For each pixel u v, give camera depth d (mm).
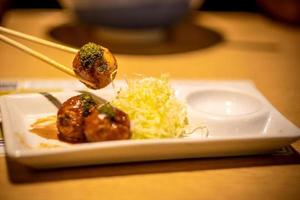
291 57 918
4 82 733
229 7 1366
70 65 821
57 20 1076
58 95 603
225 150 524
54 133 552
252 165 532
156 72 803
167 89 570
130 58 862
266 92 748
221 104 656
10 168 507
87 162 502
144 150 496
